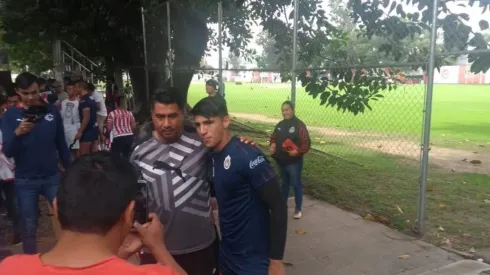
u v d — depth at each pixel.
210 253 3.09
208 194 3.08
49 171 4.23
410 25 5.71
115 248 1.38
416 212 6.17
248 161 2.66
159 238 1.72
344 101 6.59
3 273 1.24
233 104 22.25
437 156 10.15
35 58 26.12
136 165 2.97
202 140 2.91
